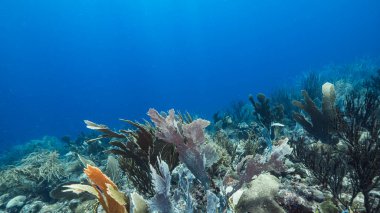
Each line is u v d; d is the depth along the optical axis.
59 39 112.56
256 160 2.60
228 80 122.12
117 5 106.31
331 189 3.25
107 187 2.17
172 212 2.18
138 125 3.60
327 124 4.88
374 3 109.19
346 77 16.11
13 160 16.41
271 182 3.00
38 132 74.00
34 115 117.56
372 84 10.48
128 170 3.92
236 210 2.79
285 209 2.76
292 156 4.47
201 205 3.06
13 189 6.99
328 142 4.90
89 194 4.49
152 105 107.81
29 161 10.51
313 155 3.76
